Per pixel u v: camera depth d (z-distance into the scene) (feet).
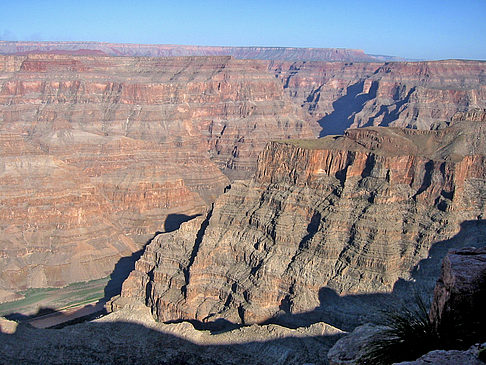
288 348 287.89
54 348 303.48
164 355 301.02
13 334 307.37
